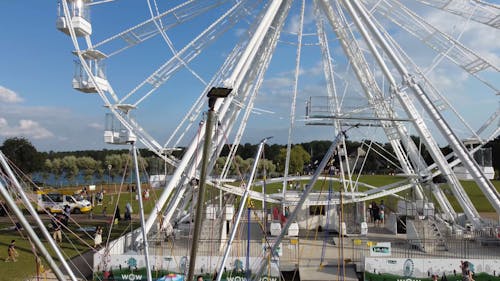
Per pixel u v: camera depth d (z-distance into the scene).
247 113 24.20
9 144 74.25
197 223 6.32
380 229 25.16
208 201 24.62
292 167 83.19
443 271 15.63
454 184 21.77
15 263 18.16
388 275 15.76
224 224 20.50
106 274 16.12
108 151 111.00
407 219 21.83
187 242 19.69
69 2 21.59
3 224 29.09
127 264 16.28
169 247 18.81
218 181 22.81
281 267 16.91
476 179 18.98
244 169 53.22
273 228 21.88
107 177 83.69
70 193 46.88
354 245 19.77
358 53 24.20
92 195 44.47
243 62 20.62
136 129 22.70
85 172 79.88
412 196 25.17
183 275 15.14
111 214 35.19
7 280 15.67
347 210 24.67
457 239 20.61
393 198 34.22
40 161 77.56
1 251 20.34
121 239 18.41
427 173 23.80
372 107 21.58
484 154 23.52
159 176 23.47
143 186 54.41
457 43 21.03
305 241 21.34
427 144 20.98
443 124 19.39
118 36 22.11
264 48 23.97
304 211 24.30
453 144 19.25
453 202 37.53
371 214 28.59
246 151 76.75
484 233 20.52
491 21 21.19
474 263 15.63
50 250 20.33
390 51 20.23
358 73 24.69
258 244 19.50
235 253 17.64
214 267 16.16
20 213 7.25
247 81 24.05
